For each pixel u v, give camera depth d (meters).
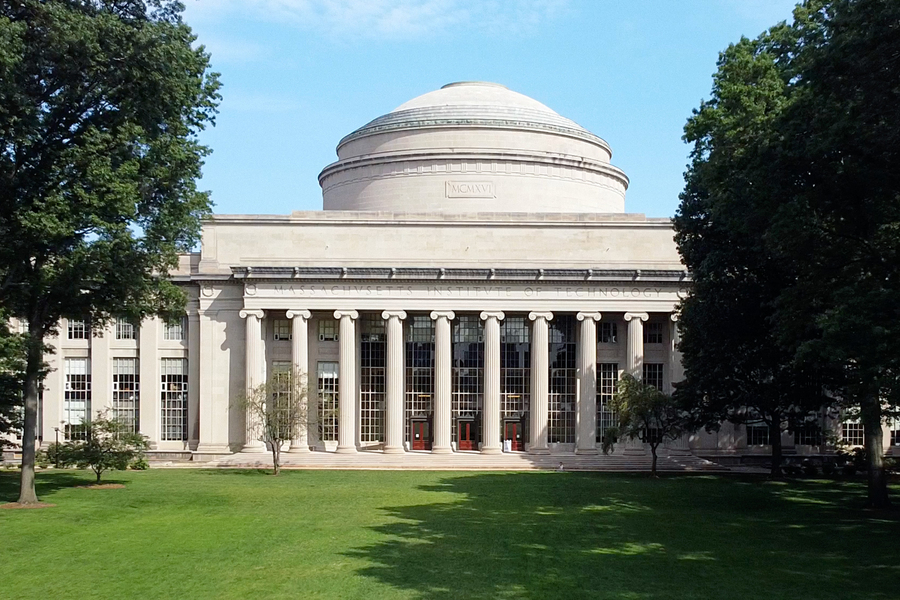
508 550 37.59
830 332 37.12
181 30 48.91
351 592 30.30
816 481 67.31
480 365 87.31
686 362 68.31
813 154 38.12
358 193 100.31
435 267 84.75
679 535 41.56
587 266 87.38
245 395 79.00
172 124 50.59
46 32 44.16
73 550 37.41
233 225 88.31
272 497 55.16
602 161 104.44
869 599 29.80
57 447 63.97
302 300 84.62
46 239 45.16
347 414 84.19
